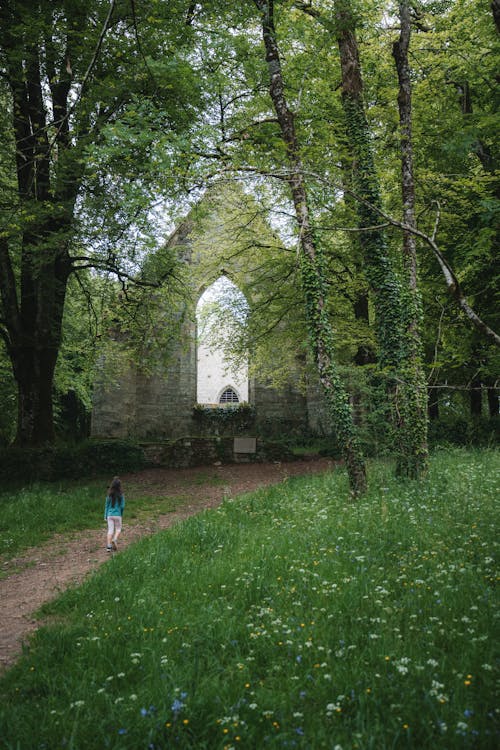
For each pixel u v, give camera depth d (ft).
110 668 12.94
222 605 16.24
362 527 23.21
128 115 31.50
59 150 41.91
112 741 9.77
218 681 11.60
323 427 88.43
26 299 59.47
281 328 71.15
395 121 42.91
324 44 41.52
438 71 48.49
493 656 11.28
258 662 12.66
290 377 94.84
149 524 38.78
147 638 14.42
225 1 38.24
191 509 44.39
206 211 48.47
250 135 41.06
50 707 11.38
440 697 9.66
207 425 93.09
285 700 10.53
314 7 47.83
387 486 33.24
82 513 41.75
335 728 9.47
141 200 33.12
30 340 57.93
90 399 99.66
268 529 25.94
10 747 9.77
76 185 45.88
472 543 19.12
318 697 10.58
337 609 14.56
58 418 98.17
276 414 94.22
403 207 36.76
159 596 18.02
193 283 80.69
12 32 37.42
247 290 69.82
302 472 59.67
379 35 50.75
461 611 13.74
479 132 41.42
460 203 45.60
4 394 77.56
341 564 18.45
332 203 43.73
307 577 17.56
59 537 35.17
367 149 38.04
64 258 56.85
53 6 39.04
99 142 40.14
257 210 57.11
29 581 25.32
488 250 45.11
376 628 13.17
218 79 41.22
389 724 9.45
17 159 48.67
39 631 16.17
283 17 42.57
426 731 9.08
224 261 68.80
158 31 38.04
